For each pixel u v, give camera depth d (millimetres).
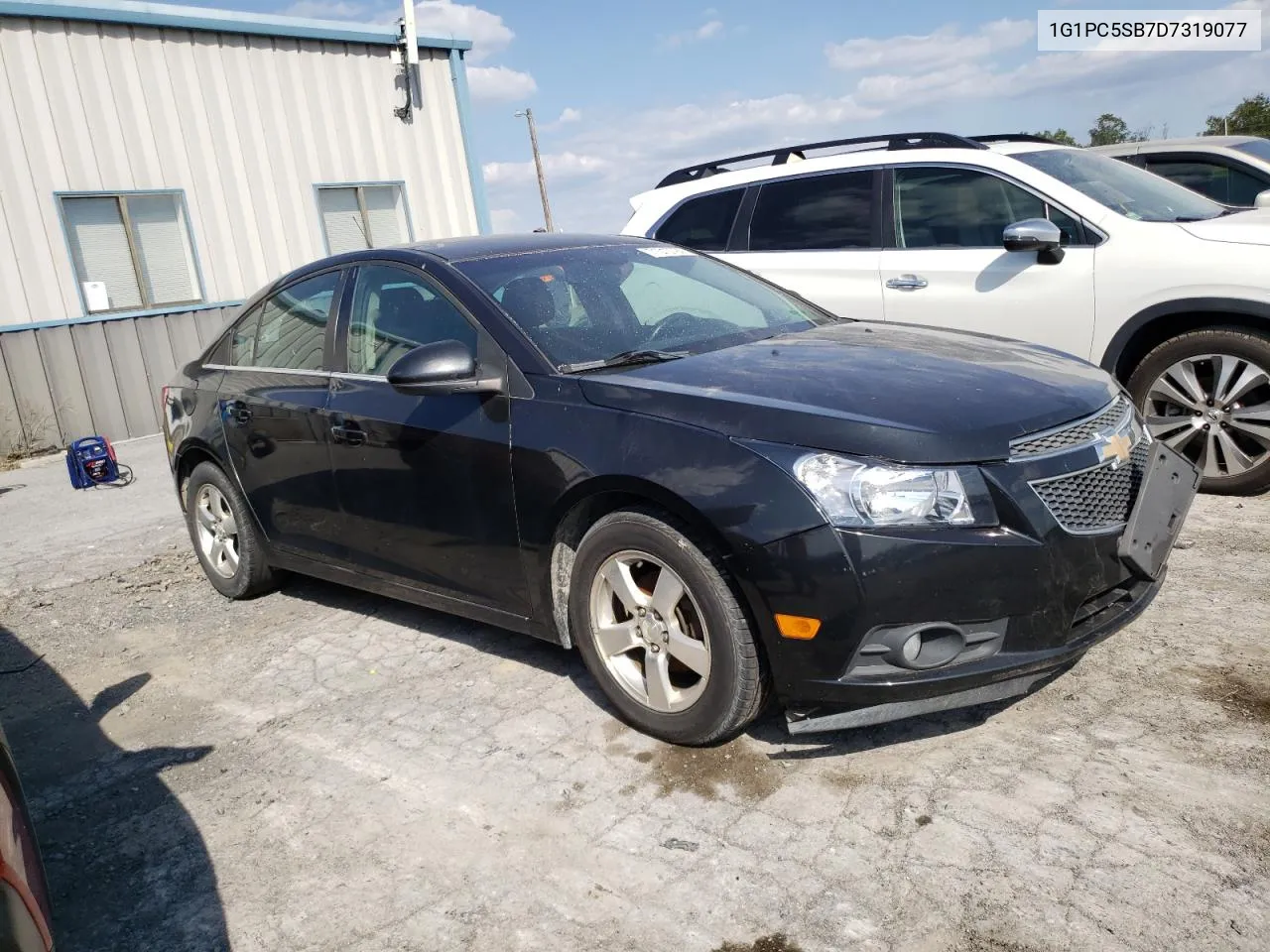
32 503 8195
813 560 2674
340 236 12906
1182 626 3645
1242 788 2664
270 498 4547
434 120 13664
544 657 3965
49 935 1897
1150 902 2291
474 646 4168
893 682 2699
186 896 2730
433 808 2996
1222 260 4801
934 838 2602
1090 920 2256
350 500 4055
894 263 5875
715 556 2881
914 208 5891
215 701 3947
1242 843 2453
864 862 2541
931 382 3090
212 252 11742
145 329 11211
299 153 12375
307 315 4438
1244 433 4914
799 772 2969
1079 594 2783
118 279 11125
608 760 3148
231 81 11750
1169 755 2852
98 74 10781
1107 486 2930
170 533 6668
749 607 2850
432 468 3631
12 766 2285
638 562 3127
